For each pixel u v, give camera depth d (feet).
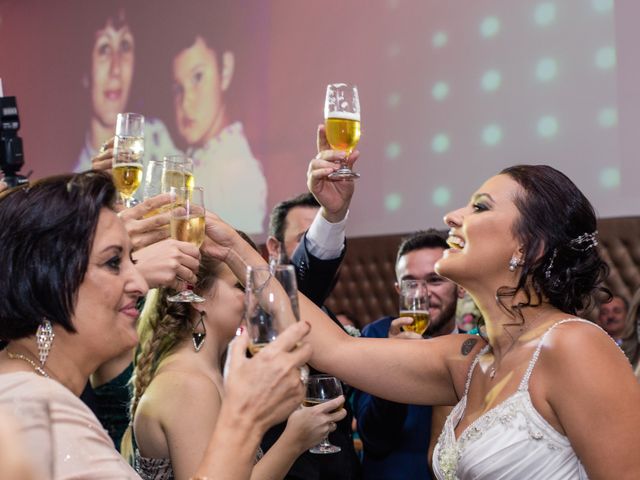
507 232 6.33
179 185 6.97
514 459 5.85
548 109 22.12
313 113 25.98
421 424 10.44
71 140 30.63
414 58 24.36
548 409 5.85
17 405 3.09
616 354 5.76
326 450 8.29
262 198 26.61
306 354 4.85
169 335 7.10
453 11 23.76
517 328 6.38
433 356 7.07
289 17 26.63
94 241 4.80
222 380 7.23
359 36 25.36
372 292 24.49
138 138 7.64
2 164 8.88
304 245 9.18
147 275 6.08
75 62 30.73
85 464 4.27
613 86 21.25
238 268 6.91
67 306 4.71
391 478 10.31
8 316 4.69
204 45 28.04
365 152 25.00
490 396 6.23
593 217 6.47
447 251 6.63
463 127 23.45
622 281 20.54
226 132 27.40
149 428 6.56
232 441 4.60
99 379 8.41
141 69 29.25
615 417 5.51
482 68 23.20
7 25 32.24
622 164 21.03
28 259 4.68
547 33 22.25
